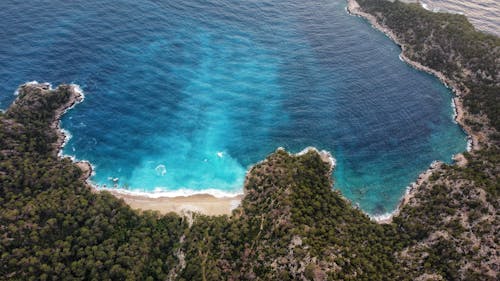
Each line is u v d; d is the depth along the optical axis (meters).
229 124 146.50
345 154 141.25
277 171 120.19
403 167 138.75
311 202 109.50
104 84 152.25
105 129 139.62
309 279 89.00
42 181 112.88
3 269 90.12
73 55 159.38
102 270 94.62
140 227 106.88
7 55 154.50
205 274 97.06
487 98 155.25
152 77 157.38
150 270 97.62
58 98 142.38
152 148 136.75
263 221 106.56
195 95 154.12
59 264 92.62
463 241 102.31
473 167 129.12
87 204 108.75
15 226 97.00
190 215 115.88
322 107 156.38
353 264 93.25
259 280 92.62
